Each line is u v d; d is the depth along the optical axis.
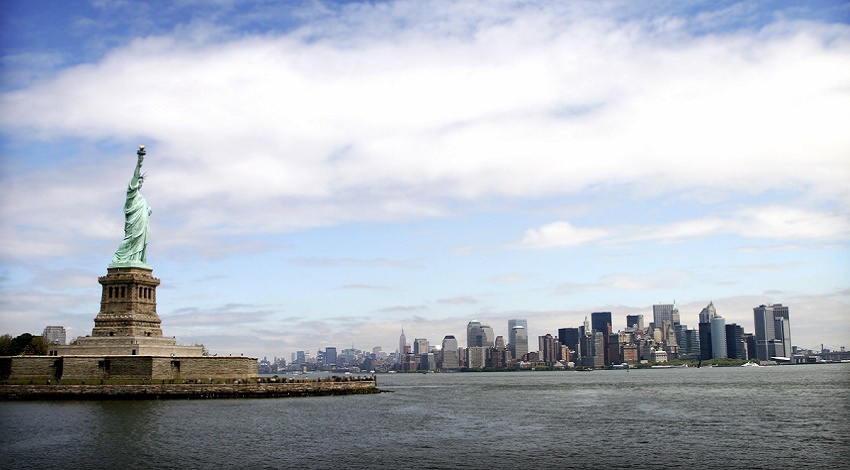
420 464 112.06
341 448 125.75
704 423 164.38
